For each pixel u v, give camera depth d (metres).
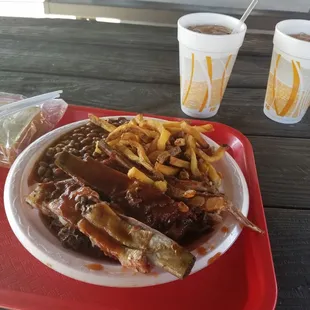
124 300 0.68
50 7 1.89
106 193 0.74
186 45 1.04
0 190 0.87
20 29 1.48
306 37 1.11
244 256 0.77
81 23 1.56
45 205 0.73
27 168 0.84
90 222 0.66
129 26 1.57
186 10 1.83
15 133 0.95
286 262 0.77
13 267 0.72
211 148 0.90
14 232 0.72
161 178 0.78
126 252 0.64
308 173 1.00
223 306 0.69
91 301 0.67
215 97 1.11
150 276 0.65
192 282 0.72
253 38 1.57
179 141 0.84
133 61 1.37
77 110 1.09
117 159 0.81
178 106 1.19
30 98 1.02
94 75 1.28
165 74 1.33
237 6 2.15
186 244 0.72
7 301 0.66
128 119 0.99
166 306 0.68
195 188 0.78
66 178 0.81
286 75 1.08
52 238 0.71
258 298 0.69
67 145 0.90
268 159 1.03
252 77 1.34
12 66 1.28
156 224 0.71
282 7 2.19
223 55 1.03
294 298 0.71
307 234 0.83
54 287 0.69
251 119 1.17
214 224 0.77
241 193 0.84
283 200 0.91
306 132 1.14
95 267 0.66
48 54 1.36
